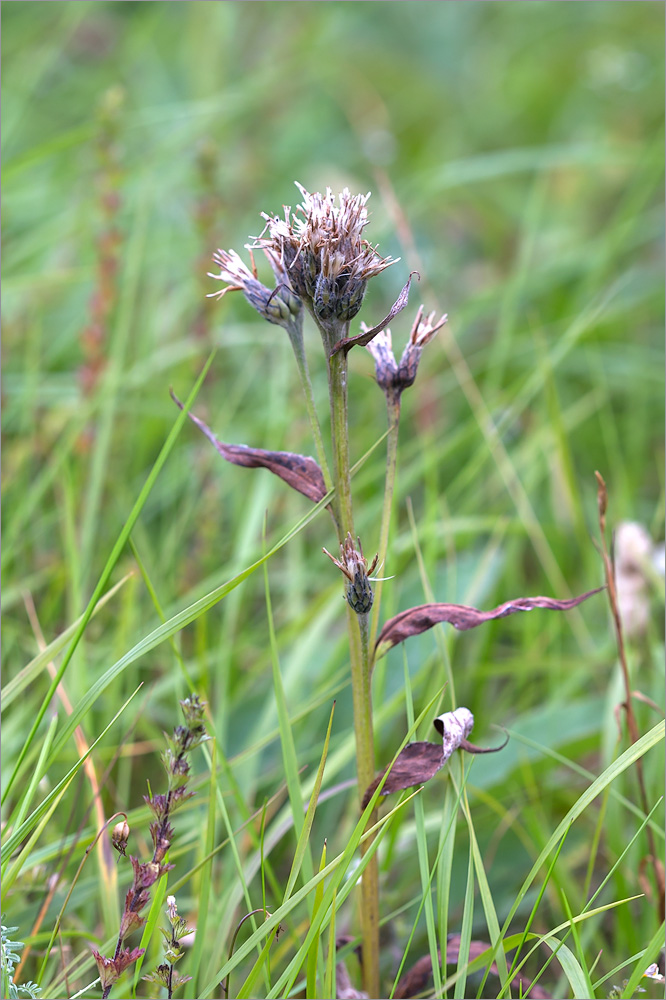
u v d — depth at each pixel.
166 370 1.12
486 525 0.86
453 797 0.74
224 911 0.71
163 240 1.29
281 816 0.74
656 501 1.12
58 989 0.69
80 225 1.16
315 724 0.81
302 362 0.68
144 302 1.23
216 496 0.89
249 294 0.68
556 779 0.80
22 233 1.37
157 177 1.38
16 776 0.69
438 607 0.69
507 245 1.58
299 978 0.72
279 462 0.68
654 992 0.72
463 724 0.68
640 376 1.19
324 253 0.66
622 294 1.42
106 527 0.94
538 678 0.86
